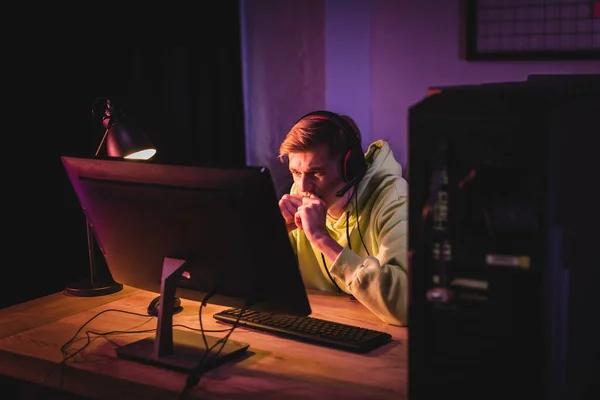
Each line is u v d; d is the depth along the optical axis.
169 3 2.60
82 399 1.55
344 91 3.12
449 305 1.21
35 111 2.24
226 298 1.49
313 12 3.12
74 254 2.43
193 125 2.75
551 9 2.81
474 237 1.18
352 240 1.97
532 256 1.13
